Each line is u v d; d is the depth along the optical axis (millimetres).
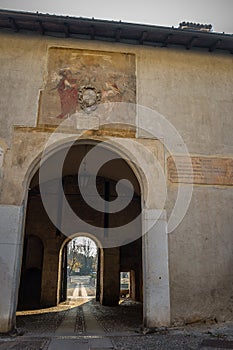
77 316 12789
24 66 10078
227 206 9461
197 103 10453
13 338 7262
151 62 10727
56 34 10633
